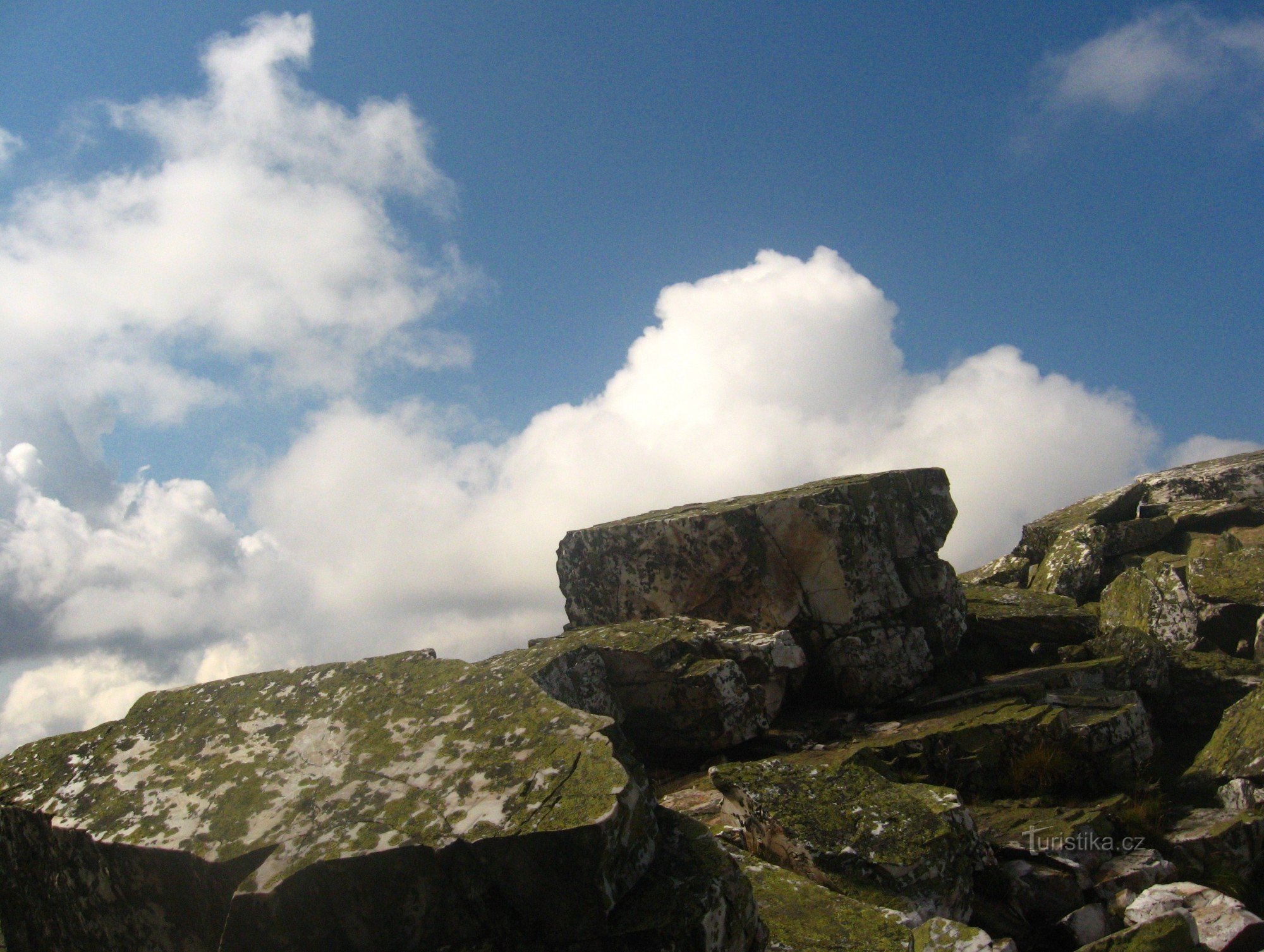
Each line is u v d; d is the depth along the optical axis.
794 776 8.46
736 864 5.36
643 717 10.71
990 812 9.25
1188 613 13.88
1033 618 13.62
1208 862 8.66
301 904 4.78
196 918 5.12
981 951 5.99
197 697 6.55
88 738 6.35
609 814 4.75
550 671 9.95
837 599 11.76
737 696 10.46
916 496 13.15
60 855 5.64
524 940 4.77
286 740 5.97
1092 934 7.42
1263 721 10.23
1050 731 10.06
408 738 5.76
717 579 12.22
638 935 4.69
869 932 6.33
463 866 4.82
